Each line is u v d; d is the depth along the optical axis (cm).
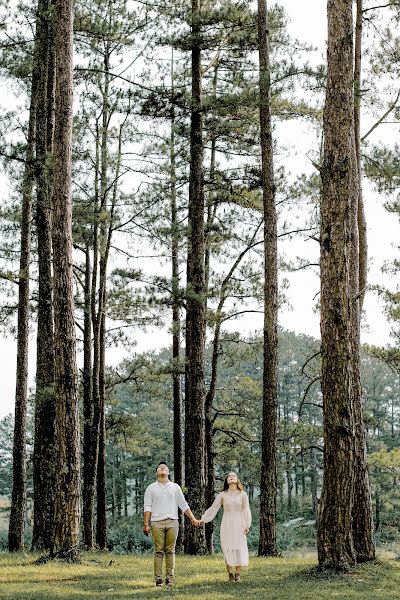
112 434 3256
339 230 1314
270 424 1969
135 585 1227
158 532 1227
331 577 1225
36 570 1395
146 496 1240
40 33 2084
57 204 1561
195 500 2022
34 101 2212
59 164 1572
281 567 1499
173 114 2181
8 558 1739
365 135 1908
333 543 1275
